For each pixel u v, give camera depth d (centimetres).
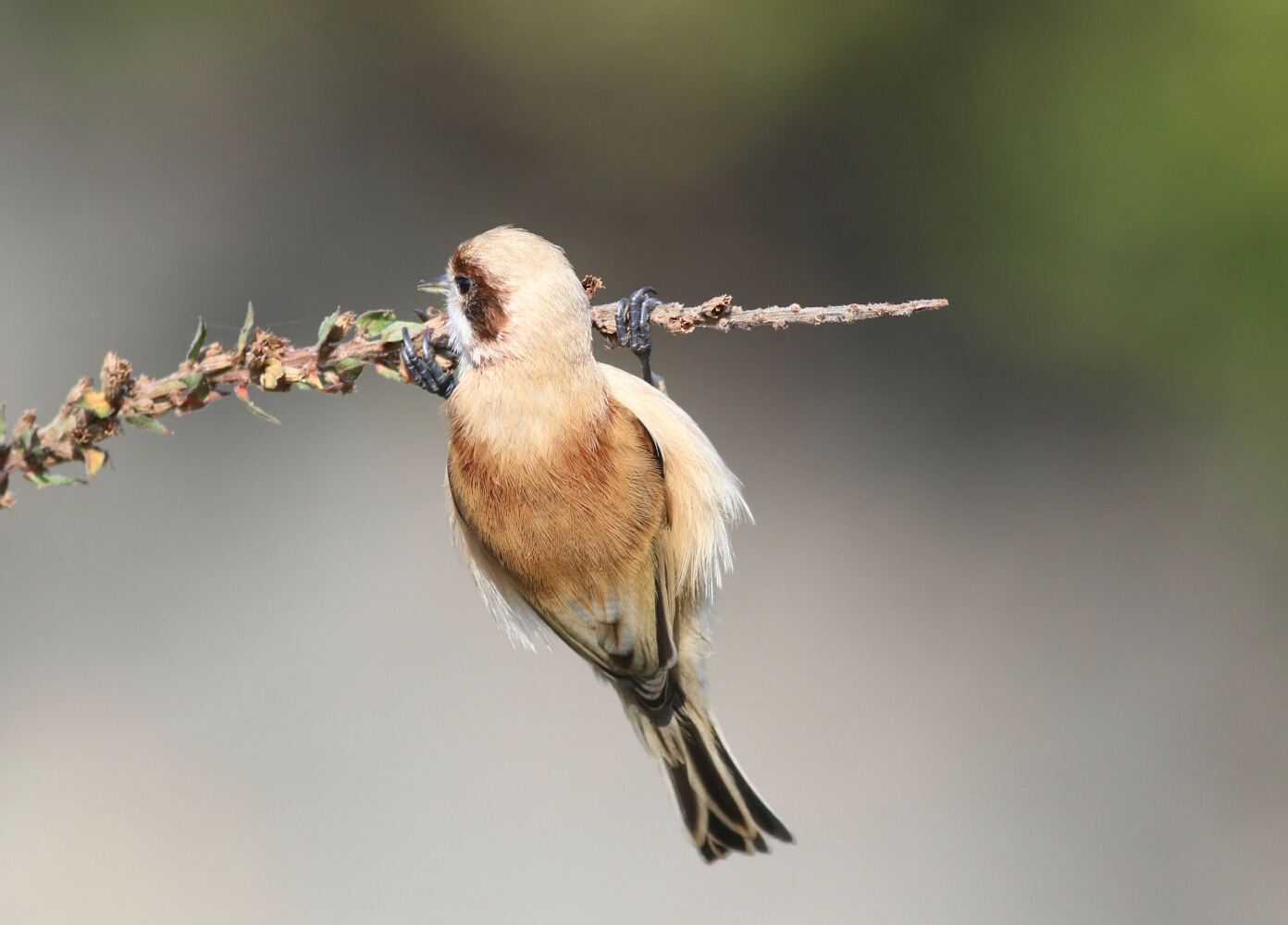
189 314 472
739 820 264
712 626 264
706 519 263
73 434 258
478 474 262
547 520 262
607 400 262
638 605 262
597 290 263
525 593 262
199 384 258
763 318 261
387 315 260
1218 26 440
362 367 259
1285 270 437
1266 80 433
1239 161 439
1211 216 443
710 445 264
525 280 262
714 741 264
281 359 259
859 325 495
